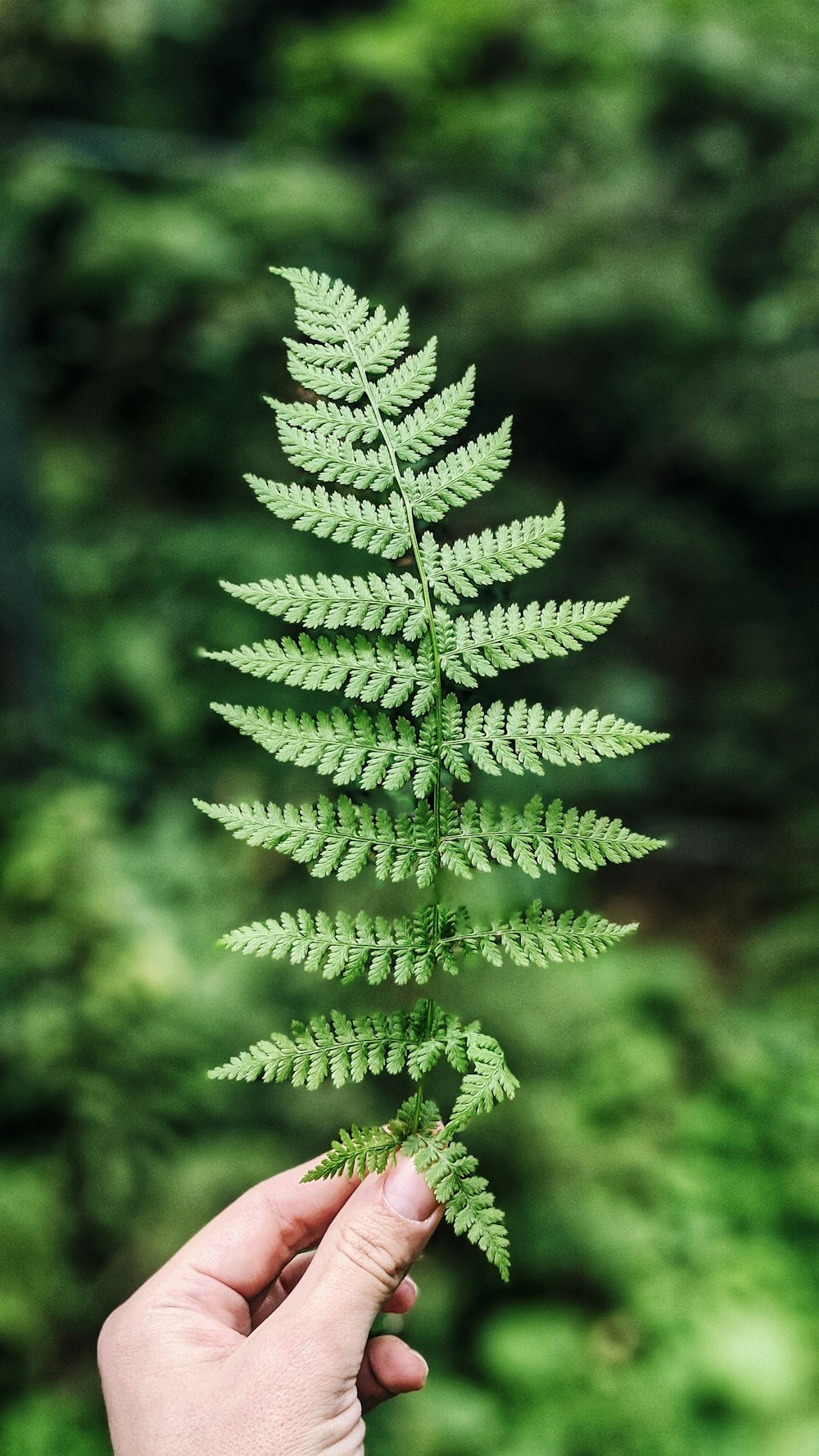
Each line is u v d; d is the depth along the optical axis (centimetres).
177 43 675
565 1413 303
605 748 83
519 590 103
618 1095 385
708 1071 425
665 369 580
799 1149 379
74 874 380
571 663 577
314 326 86
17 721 511
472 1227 83
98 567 582
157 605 578
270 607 83
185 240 589
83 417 649
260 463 635
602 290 546
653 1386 308
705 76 543
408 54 612
